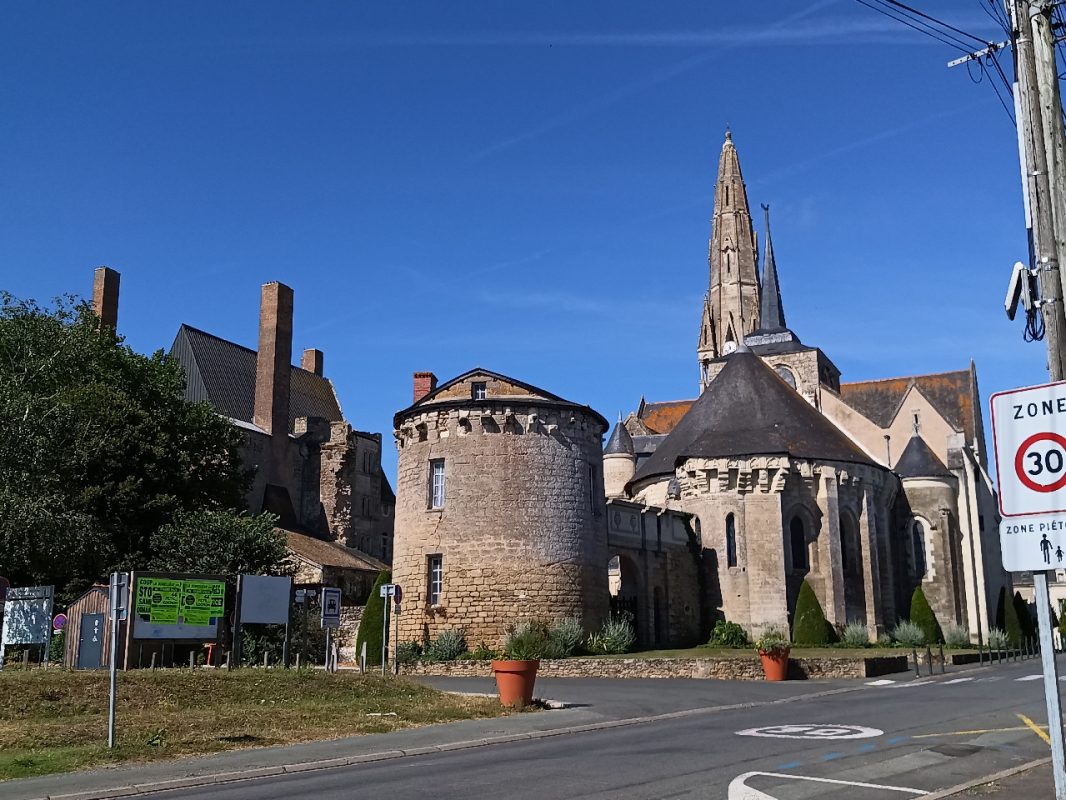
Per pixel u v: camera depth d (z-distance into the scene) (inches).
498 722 783.7
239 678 932.6
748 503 1904.5
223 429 2006.6
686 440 2085.4
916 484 2199.8
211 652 1298.0
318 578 2005.4
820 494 1930.4
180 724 736.3
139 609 1067.3
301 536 2353.6
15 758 610.9
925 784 482.9
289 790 504.1
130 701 831.1
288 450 2711.6
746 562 1879.9
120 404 1769.2
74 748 649.6
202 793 512.1
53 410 1409.9
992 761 550.9
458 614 1444.4
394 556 1551.4
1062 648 2289.6
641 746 629.9
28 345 1683.1
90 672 939.3
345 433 2763.3
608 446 2459.4
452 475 1491.1
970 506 2268.7
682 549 1882.4
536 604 1440.7
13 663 1227.2
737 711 863.1
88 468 1678.2
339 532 2694.4
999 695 946.7
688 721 789.2
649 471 2081.7
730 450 1943.9
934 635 1980.8
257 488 2561.5
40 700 802.8
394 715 813.2
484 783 498.3
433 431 1517.0
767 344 3046.3
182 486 1818.4
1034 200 495.2
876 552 1989.4
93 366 1865.2
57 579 1601.9
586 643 1446.9
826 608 1878.7
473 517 1467.8
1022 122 519.5
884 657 1320.1
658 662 1255.5
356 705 870.4
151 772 569.6
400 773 552.4
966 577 2236.7
